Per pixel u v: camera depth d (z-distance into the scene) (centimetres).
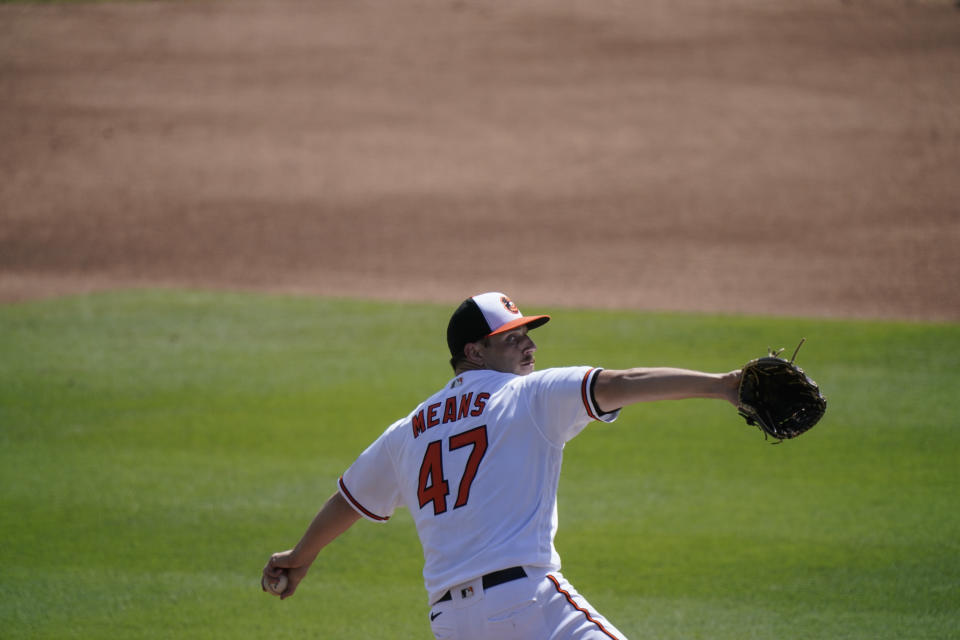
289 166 7900
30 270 5812
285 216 6825
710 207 6662
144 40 11362
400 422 1306
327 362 3700
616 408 1140
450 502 1191
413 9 12119
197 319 4384
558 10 11812
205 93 9731
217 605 1930
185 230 6594
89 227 6706
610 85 9450
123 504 2447
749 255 5694
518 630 1148
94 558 2145
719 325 4100
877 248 5694
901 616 1805
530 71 9950
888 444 2720
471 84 9681
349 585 2023
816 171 7219
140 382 3497
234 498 2480
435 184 7412
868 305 4666
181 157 8162
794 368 1048
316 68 10312
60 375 3594
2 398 3341
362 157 8038
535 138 8294
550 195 7075
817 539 2156
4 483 2595
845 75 9350
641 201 6856
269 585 1392
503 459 1182
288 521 2338
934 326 3994
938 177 6938
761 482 2502
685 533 2214
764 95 8950
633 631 1783
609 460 2691
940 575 1966
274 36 11362
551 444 1185
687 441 2817
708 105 8794
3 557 2155
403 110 9106
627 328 4088
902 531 2180
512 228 6431
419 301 4903
